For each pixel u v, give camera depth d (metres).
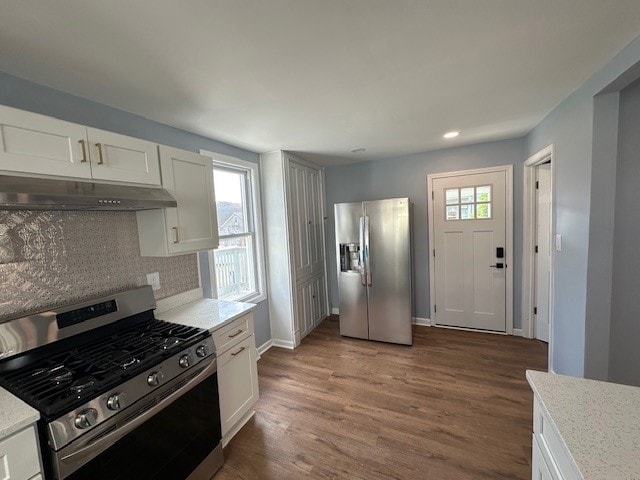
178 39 1.22
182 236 1.91
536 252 3.17
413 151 3.51
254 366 2.16
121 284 1.86
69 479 1.04
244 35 1.21
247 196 3.16
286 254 3.25
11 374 1.28
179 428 1.49
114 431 1.18
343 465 1.71
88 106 1.75
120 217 1.85
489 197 3.35
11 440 0.93
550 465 0.86
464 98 1.98
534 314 3.24
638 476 0.63
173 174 1.85
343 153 3.41
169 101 1.81
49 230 1.54
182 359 1.49
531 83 1.80
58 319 1.48
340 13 1.10
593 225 1.81
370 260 3.31
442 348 3.13
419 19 1.16
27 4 0.98
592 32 1.29
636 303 1.84
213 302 2.30
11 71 1.42
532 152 2.84
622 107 1.75
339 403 2.28
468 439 1.86
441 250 3.63
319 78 1.60
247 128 2.37
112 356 1.40
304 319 3.62
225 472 1.71
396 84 1.72
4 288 1.39
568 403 0.89
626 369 1.89
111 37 1.18
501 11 1.14
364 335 3.44
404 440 1.88
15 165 1.18
